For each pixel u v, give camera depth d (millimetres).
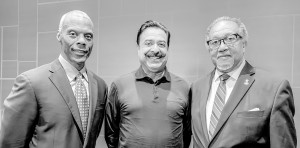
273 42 1896
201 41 2057
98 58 2355
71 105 1412
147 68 1591
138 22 2227
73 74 1476
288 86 1306
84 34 1438
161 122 1520
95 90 1521
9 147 1359
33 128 1415
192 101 1509
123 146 1548
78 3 2404
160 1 2166
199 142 1383
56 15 2471
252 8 1934
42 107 1382
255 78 1358
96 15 2352
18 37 2611
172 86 1604
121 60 2279
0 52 2666
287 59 1867
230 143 1288
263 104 1294
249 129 1277
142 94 1563
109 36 2314
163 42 1553
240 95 1339
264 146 1303
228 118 1327
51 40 2488
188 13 2090
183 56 2113
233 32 1368
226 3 1989
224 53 1374
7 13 2654
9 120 1358
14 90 1394
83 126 1443
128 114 1559
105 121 1683
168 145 1508
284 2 1863
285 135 1255
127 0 2254
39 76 1411
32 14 2555
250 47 1949
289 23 1856
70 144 1389
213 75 1491
